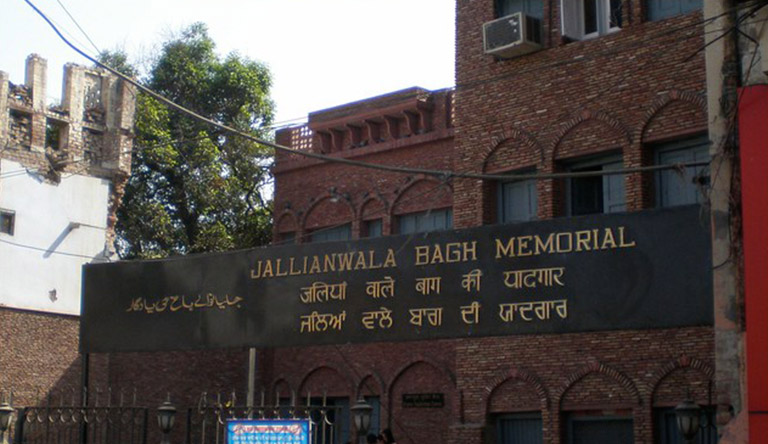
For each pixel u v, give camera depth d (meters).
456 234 17.48
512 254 16.83
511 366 22.41
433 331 17.41
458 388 23.23
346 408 28.12
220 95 39.22
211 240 36.47
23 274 27.92
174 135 37.91
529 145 22.42
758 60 13.89
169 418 17.33
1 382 26.91
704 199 14.55
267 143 15.64
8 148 28.09
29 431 22.05
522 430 22.41
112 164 30.50
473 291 17.11
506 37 22.58
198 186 37.00
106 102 30.69
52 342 28.27
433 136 27.33
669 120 20.39
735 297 13.78
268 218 37.97
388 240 18.19
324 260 18.81
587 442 21.28
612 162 21.56
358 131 29.69
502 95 23.11
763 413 12.68
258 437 16.34
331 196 29.83
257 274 19.55
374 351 27.59
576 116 21.73
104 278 21.30
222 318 19.78
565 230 16.38
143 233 36.16
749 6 14.05
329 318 18.53
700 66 20.05
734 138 14.02
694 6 20.61
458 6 24.30
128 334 20.80
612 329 15.66
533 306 16.47
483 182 23.09
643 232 15.61
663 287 15.27
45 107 29.14
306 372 29.08
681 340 19.91
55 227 28.89
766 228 13.05
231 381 29.91
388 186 28.41
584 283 16.03
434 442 25.78
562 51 22.23
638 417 20.28
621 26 21.36
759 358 12.82
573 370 21.41
